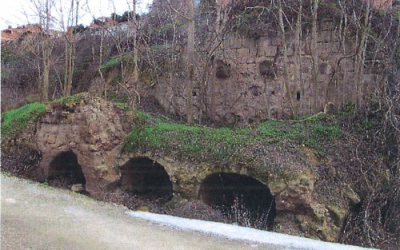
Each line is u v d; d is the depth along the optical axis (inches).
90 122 431.8
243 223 358.6
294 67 526.3
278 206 353.4
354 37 485.7
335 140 416.8
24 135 515.5
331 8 506.3
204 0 639.1
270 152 380.8
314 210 343.3
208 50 555.5
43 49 693.9
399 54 447.8
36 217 306.7
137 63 658.2
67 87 694.5
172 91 604.4
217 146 400.2
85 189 436.8
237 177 417.1
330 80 489.4
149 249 253.4
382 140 407.2
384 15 473.4
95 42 836.0
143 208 387.9
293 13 526.3
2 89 807.7
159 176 466.9
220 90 581.0
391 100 413.7
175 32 629.6
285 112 528.1
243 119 558.9
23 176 486.0
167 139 425.1
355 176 390.3
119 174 441.4
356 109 442.0
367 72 465.1
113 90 698.8
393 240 362.3
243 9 570.9
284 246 273.1
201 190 398.0
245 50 562.9
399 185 375.6
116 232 285.3
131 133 450.9
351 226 366.3
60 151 464.8
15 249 237.1
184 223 319.6
